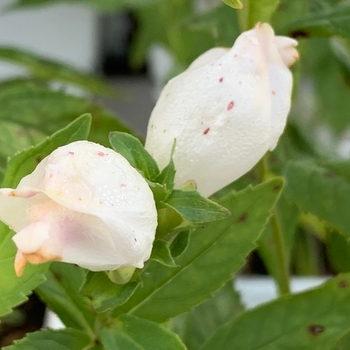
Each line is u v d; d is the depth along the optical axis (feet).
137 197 0.78
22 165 0.85
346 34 0.97
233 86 0.84
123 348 0.85
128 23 2.56
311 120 1.89
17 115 1.08
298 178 0.99
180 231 0.84
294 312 0.94
